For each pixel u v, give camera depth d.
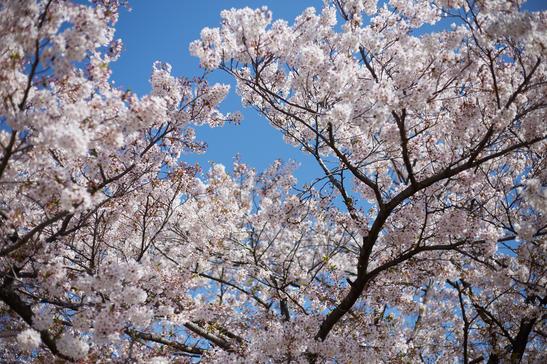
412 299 9.88
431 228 8.14
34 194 5.03
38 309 5.50
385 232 9.08
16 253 5.94
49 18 4.61
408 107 6.39
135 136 6.88
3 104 4.82
